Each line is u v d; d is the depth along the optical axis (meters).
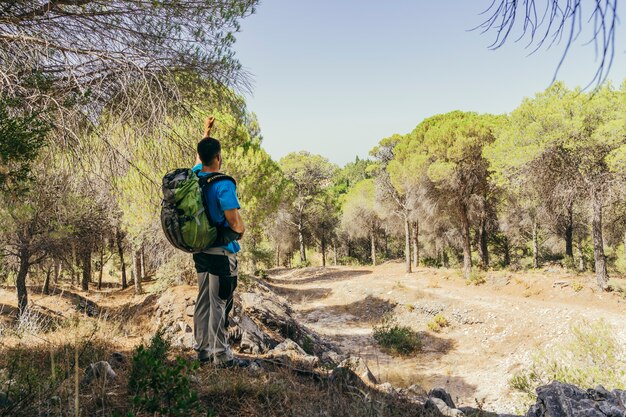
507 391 12.34
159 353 3.24
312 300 28.05
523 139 18.77
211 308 2.90
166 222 2.50
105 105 3.25
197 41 3.54
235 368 3.12
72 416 1.96
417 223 36.34
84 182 3.37
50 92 3.00
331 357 6.15
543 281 22.12
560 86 18.44
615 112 16.48
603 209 21.00
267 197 19.16
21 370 2.54
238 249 2.92
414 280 29.12
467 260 27.11
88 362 3.09
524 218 29.92
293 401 2.71
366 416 2.63
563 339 15.53
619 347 10.05
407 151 29.61
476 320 19.81
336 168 55.78
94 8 3.28
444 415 3.16
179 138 3.50
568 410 3.61
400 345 17.56
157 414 2.15
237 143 16.03
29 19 3.16
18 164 2.59
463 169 25.48
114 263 31.95
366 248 58.75
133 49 3.40
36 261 11.75
